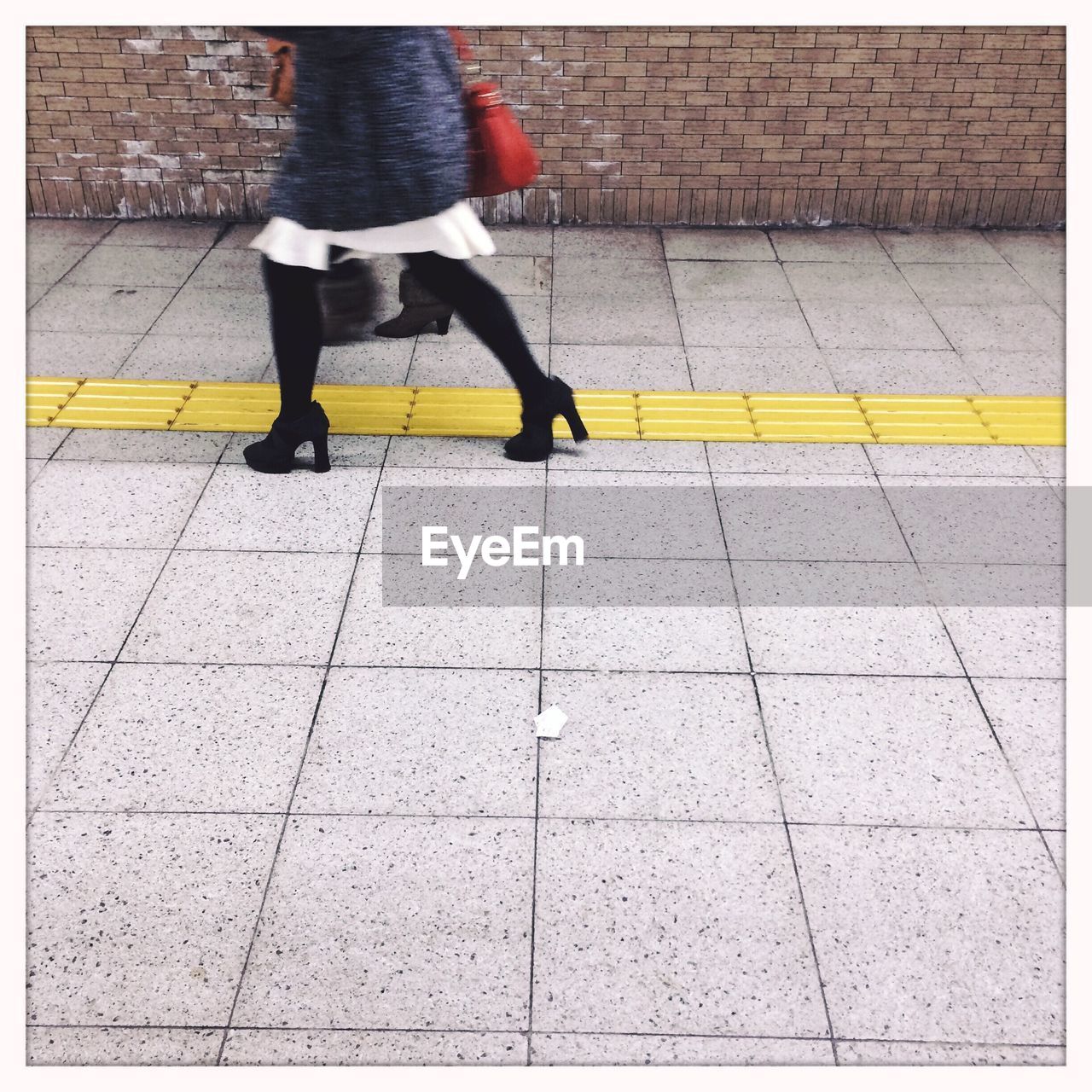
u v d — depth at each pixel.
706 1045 2.34
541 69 5.63
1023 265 5.80
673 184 6.01
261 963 2.49
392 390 4.67
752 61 5.62
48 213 6.11
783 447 4.34
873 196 6.05
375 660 3.32
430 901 2.62
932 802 2.90
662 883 2.67
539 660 3.33
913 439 4.39
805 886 2.67
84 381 4.66
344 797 2.89
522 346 3.98
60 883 2.65
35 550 3.73
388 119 3.37
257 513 3.94
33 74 5.69
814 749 3.05
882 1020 2.39
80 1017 2.38
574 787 2.92
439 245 3.65
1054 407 4.60
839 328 5.19
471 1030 2.36
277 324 3.79
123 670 3.27
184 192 6.06
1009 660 3.36
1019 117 5.79
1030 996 2.44
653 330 5.14
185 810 2.85
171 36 5.59
